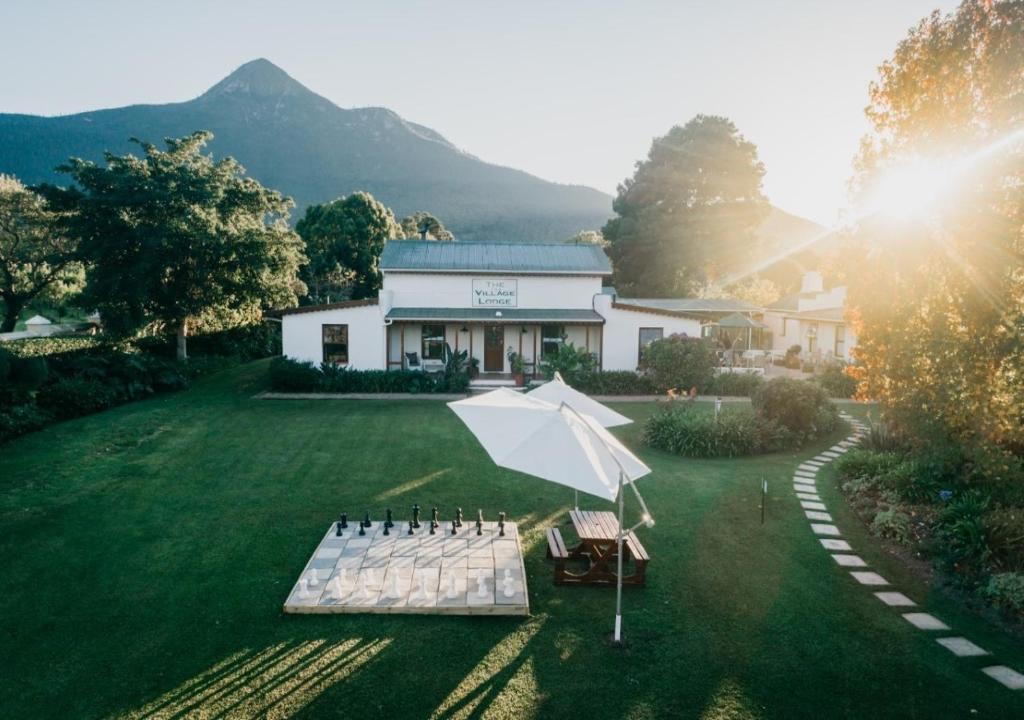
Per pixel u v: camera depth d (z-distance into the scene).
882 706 6.59
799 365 32.41
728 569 9.78
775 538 11.02
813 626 8.14
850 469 14.44
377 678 6.88
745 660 7.37
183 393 24.14
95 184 24.78
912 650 7.62
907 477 12.73
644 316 27.03
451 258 28.83
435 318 25.89
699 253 54.41
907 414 11.93
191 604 8.39
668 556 10.23
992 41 10.02
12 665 7.01
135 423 18.83
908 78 11.06
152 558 9.80
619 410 22.00
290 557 9.91
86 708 6.33
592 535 9.36
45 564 9.54
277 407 21.42
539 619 8.18
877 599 8.90
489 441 8.02
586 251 30.47
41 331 33.88
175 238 24.47
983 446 10.64
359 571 9.23
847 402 24.25
